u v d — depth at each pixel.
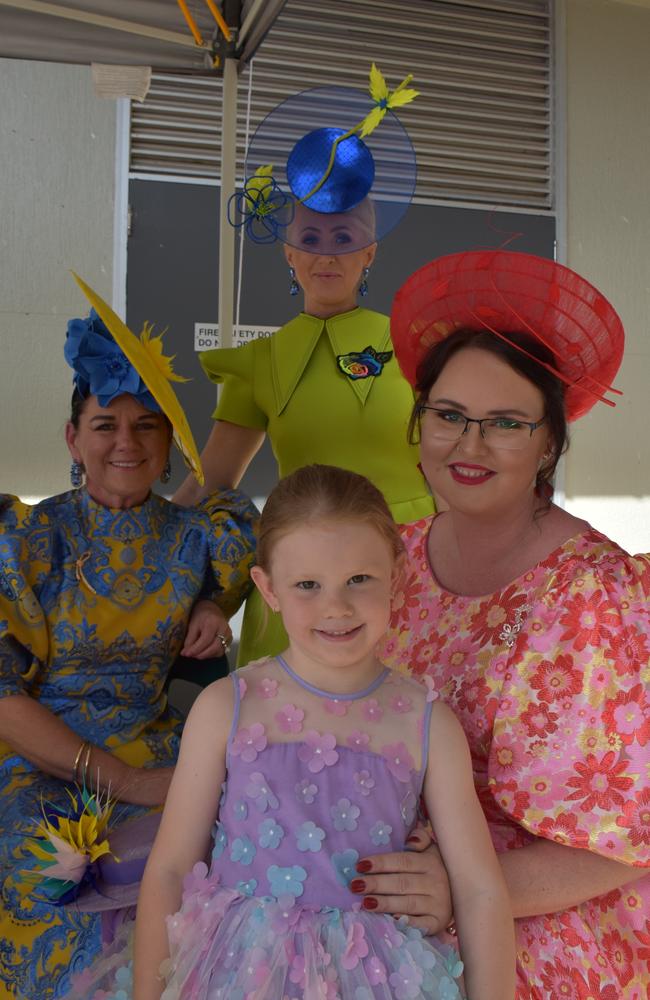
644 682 1.64
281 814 1.54
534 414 1.76
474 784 1.69
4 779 2.35
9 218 4.52
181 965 1.46
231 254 3.12
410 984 1.43
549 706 1.67
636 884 1.76
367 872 1.51
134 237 4.61
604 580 1.69
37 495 4.57
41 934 2.03
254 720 1.61
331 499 1.59
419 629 1.91
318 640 1.58
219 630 2.56
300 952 1.43
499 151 4.98
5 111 4.49
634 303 5.20
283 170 3.01
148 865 1.61
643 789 1.62
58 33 2.89
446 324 1.90
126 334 2.33
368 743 1.60
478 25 4.92
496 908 1.54
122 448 2.47
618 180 5.15
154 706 2.52
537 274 1.78
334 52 4.73
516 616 1.75
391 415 3.01
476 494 1.77
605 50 5.10
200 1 2.93
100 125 4.57
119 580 2.50
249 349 3.15
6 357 4.53
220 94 4.64
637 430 5.23
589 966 1.65
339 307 3.09
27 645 2.42
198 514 2.67
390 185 2.98
